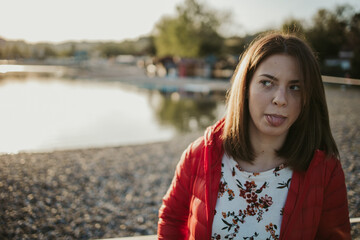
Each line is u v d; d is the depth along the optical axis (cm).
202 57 5541
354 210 339
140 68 7362
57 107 1886
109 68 7031
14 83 3309
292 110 100
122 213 480
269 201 109
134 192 575
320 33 1559
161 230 127
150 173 691
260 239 108
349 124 935
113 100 2338
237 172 112
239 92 109
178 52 5656
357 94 1555
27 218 444
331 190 113
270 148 111
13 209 470
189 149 124
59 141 1086
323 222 116
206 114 1789
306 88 99
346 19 1587
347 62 1559
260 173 109
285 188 110
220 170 115
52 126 1336
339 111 1229
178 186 125
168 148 943
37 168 705
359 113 1175
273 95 99
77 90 3011
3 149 955
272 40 103
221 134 120
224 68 5106
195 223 116
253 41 113
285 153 111
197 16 5456
